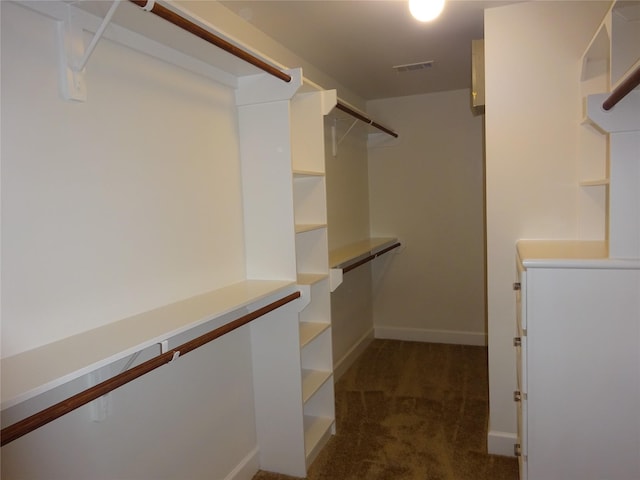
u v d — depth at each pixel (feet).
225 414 6.86
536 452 5.50
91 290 4.57
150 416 5.38
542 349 5.39
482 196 13.37
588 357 5.27
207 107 6.43
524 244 7.06
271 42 8.54
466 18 7.82
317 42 8.82
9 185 3.82
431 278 14.12
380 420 9.27
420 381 11.22
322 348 8.61
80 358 3.74
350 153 12.97
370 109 14.23
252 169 7.20
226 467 6.88
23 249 3.93
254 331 7.52
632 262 5.07
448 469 7.53
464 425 8.95
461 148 13.44
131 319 4.92
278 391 7.47
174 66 5.76
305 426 8.50
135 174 5.13
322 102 8.07
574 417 5.35
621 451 5.25
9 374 3.43
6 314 3.81
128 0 3.85
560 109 7.30
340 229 12.20
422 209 14.01
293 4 7.09
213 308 5.37
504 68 7.48
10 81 3.82
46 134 4.11
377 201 14.44
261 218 7.22
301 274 8.47
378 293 14.70
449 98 13.41
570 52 7.20
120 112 4.92
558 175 7.39
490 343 7.89
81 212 4.47
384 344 14.20
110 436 4.82
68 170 4.33
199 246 6.23
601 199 7.16
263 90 6.95
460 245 13.75
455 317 13.99
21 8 3.90
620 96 4.56
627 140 5.16
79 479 4.46
